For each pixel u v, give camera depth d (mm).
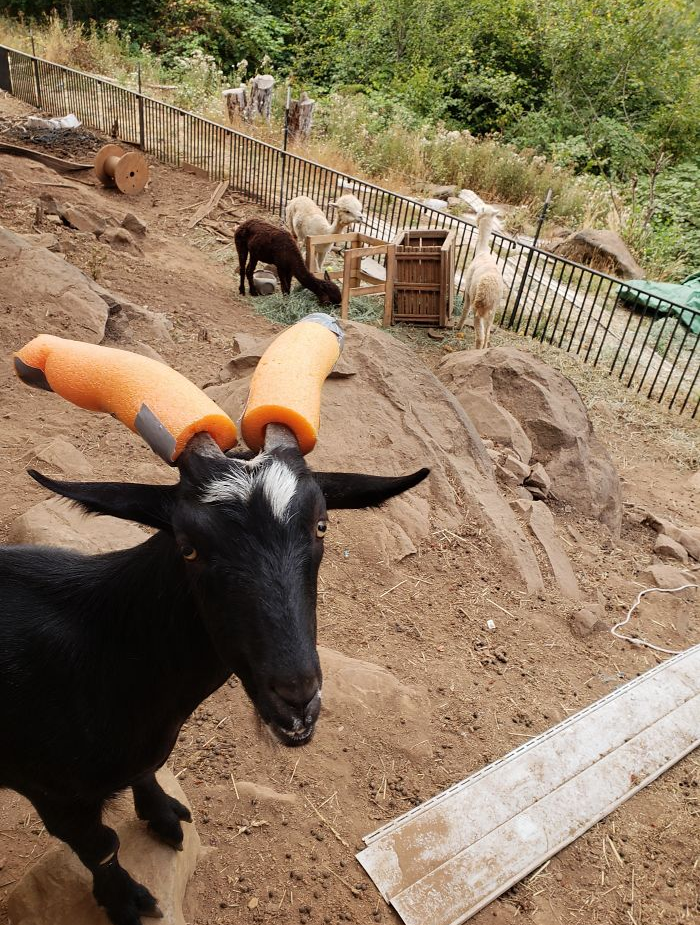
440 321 11500
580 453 7375
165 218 13539
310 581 1977
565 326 11680
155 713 2373
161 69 24219
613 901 3643
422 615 5137
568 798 4055
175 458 1982
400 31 27625
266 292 11422
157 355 8023
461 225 16984
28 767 2432
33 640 2312
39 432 6168
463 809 3836
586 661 5176
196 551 1936
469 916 3393
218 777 3750
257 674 1879
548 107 26766
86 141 16156
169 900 2918
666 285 14570
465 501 6094
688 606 6148
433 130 22297
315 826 3621
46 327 7363
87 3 28969
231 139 15500
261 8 31219
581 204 19672
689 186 21297
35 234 10031
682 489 8758
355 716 4199
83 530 4711
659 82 25641
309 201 12750
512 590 5590
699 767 4496
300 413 2029
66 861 2963
